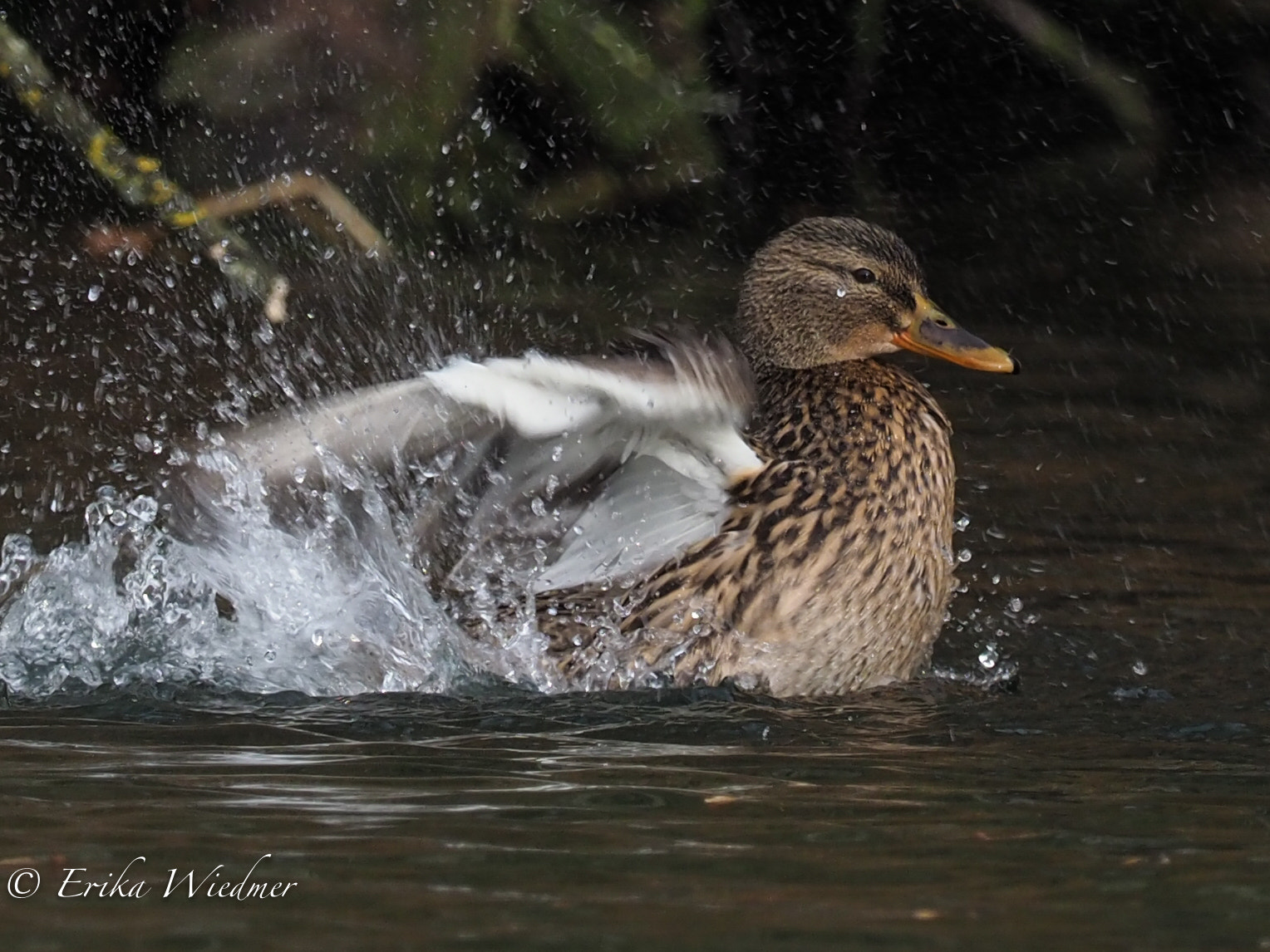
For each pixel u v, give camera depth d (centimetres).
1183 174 2038
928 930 538
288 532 856
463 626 884
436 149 1742
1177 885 580
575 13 1772
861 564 894
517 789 687
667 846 617
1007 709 845
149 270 1595
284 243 1655
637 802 671
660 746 763
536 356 767
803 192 2002
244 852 603
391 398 790
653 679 882
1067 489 1217
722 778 709
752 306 1007
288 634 873
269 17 1739
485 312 1566
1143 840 629
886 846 619
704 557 895
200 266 1608
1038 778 715
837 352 988
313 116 1736
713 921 543
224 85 1738
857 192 2014
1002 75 2094
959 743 778
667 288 1672
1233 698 859
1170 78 2061
